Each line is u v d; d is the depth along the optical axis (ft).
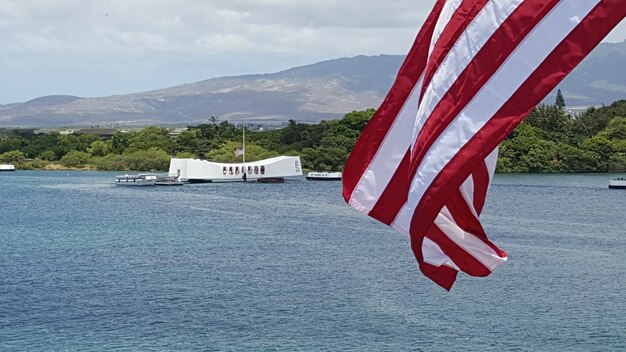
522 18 62.64
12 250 352.08
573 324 207.62
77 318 213.66
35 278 275.80
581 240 377.50
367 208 76.18
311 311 220.23
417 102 73.56
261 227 436.76
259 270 288.30
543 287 253.85
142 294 245.24
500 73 63.21
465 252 72.18
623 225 447.01
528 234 400.26
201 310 222.28
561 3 61.62
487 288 249.75
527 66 62.34
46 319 212.43
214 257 322.34
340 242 368.27
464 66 64.59
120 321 210.18
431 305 227.20
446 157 64.64
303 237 389.39
